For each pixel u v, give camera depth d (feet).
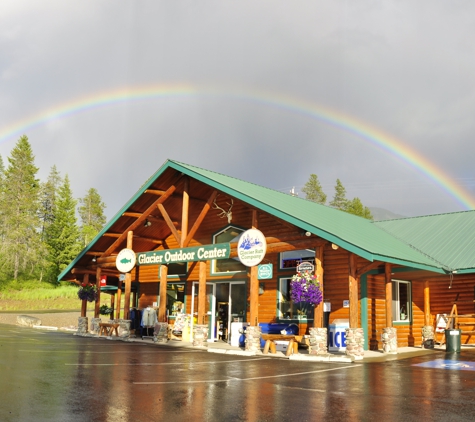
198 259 63.41
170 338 70.95
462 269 58.39
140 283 88.17
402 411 23.56
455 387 30.55
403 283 65.87
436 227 74.18
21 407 22.97
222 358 47.62
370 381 33.01
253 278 56.49
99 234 78.13
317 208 73.00
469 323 62.18
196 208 79.71
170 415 22.25
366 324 58.34
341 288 61.52
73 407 23.32
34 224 234.79
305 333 63.52
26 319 109.40
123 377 33.12
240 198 59.06
